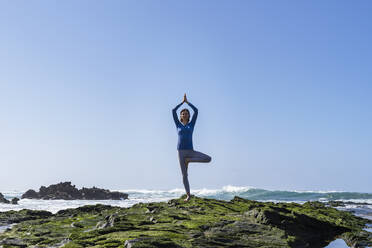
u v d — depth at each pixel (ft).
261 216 49.03
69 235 41.37
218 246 34.50
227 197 245.65
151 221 45.85
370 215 90.07
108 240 33.45
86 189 227.20
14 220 65.00
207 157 31.60
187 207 61.62
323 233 52.21
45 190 230.68
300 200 202.90
